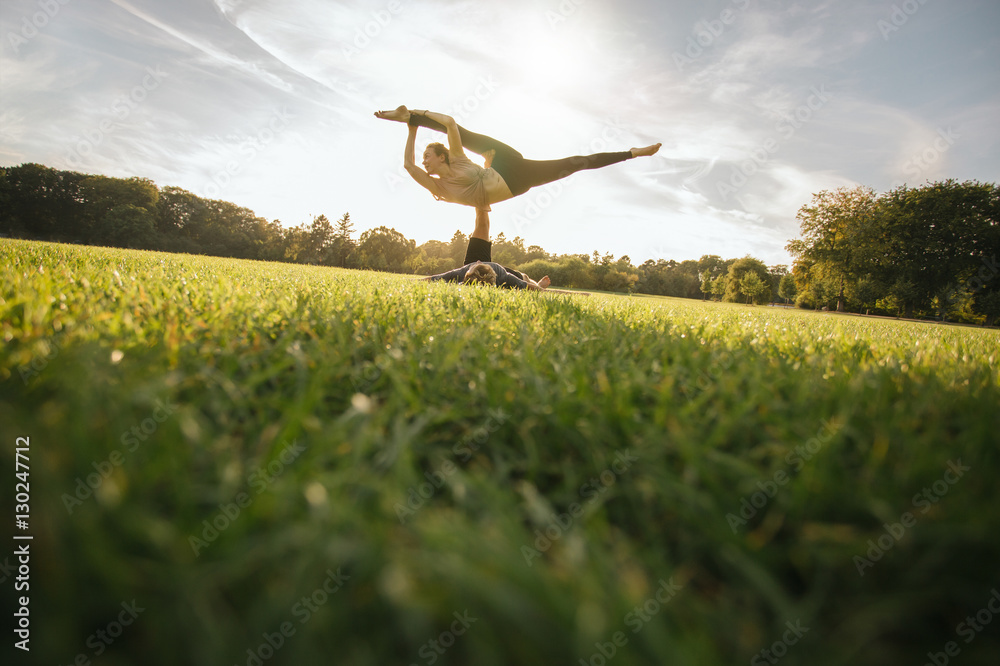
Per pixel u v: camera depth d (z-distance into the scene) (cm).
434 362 135
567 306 360
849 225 3819
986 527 57
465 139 659
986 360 219
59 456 61
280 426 83
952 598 55
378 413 95
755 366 143
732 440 95
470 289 501
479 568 48
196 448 70
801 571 61
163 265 553
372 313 218
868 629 51
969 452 83
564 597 44
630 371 136
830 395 112
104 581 46
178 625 44
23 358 97
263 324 170
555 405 102
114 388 83
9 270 264
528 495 71
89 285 227
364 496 64
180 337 135
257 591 49
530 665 44
